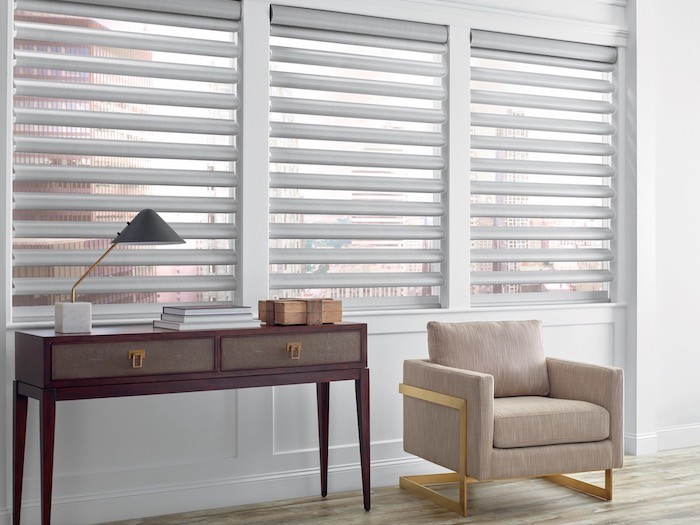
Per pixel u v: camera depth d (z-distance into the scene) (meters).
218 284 4.17
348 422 4.44
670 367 5.40
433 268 4.79
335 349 3.84
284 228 4.32
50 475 3.28
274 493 4.25
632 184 5.21
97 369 3.35
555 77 5.05
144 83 4.10
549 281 5.05
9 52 3.70
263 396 4.23
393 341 4.57
